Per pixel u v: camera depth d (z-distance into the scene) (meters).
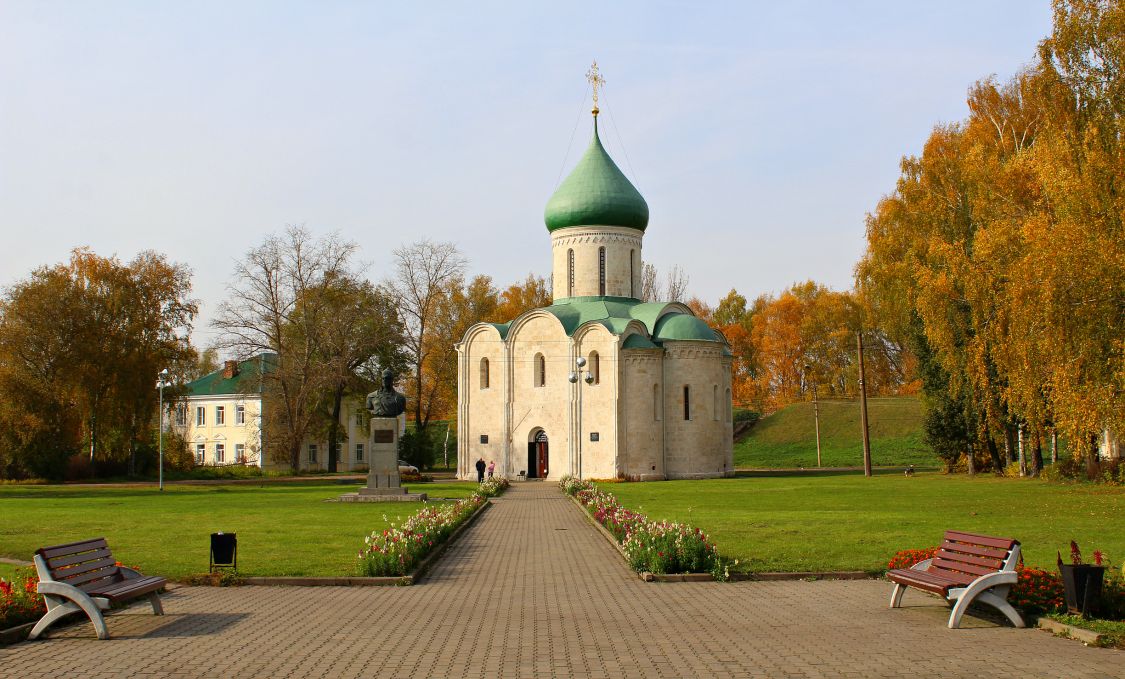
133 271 67.75
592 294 68.69
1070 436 33.72
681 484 54.62
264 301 70.88
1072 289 30.83
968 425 56.97
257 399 85.06
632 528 23.66
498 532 28.38
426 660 12.15
